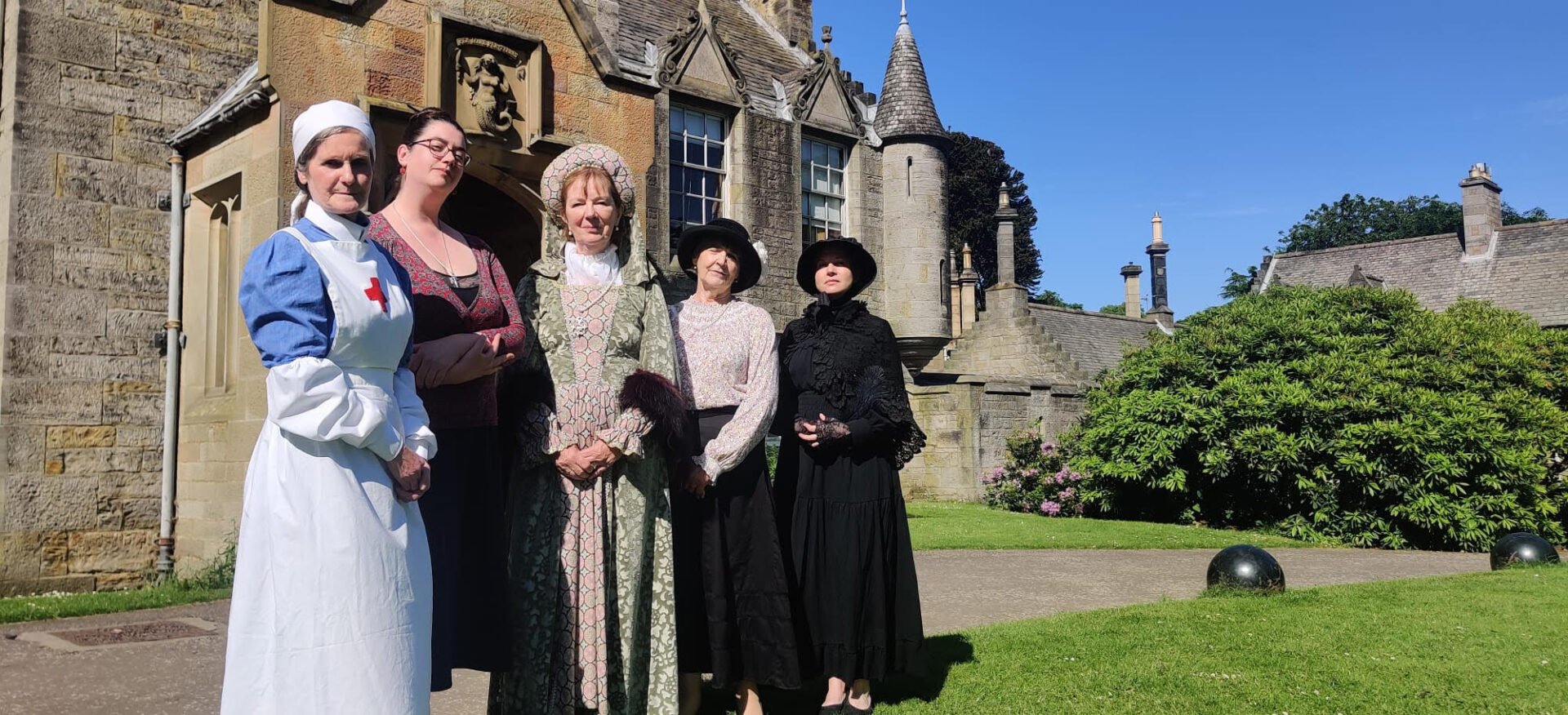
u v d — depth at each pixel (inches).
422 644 98.9
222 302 350.9
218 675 177.2
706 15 630.5
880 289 725.9
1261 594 267.4
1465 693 165.0
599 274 136.6
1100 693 162.9
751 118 645.9
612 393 128.7
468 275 123.8
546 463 126.9
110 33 358.3
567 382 128.4
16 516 328.8
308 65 303.1
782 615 147.4
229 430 319.9
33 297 336.8
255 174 310.2
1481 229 1386.6
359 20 314.0
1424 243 1450.5
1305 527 505.4
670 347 137.0
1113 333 1188.5
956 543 426.6
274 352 93.1
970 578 324.8
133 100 362.0
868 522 160.9
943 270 731.4
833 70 708.0
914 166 726.5
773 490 171.3
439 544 117.6
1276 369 532.4
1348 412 507.2
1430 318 581.3
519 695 121.3
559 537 124.7
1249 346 557.0
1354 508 511.2
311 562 91.7
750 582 148.0
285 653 90.5
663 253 585.0
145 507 354.6
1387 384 506.6
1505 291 1309.1
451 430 120.7
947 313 730.8
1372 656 190.5
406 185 124.9
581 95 373.1
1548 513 519.8
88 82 352.5
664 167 592.7
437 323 118.6
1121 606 268.4
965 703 158.4
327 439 92.3
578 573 124.1
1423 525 486.9
